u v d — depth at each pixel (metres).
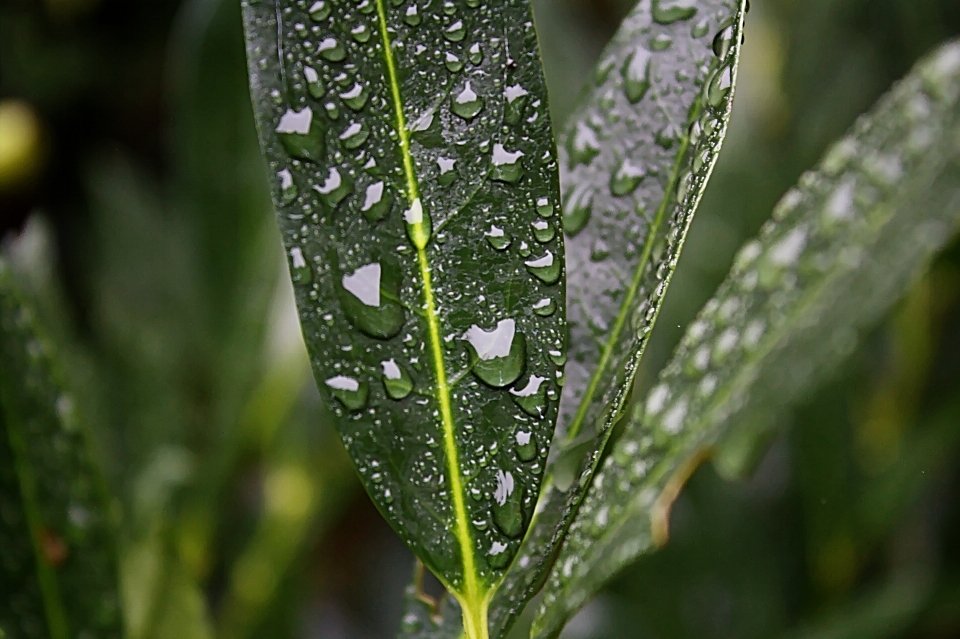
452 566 0.31
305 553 0.55
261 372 0.54
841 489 0.58
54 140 0.91
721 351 0.36
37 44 0.92
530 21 0.31
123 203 0.66
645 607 0.60
